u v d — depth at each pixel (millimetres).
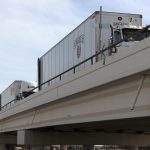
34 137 27938
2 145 42969
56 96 20719
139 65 12805
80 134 28906
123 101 14359
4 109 36125
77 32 25266
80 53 24500
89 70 16656
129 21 23766
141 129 26188
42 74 33875
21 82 42000
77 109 18781
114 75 14383
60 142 28141
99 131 28812
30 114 27484
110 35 22828
